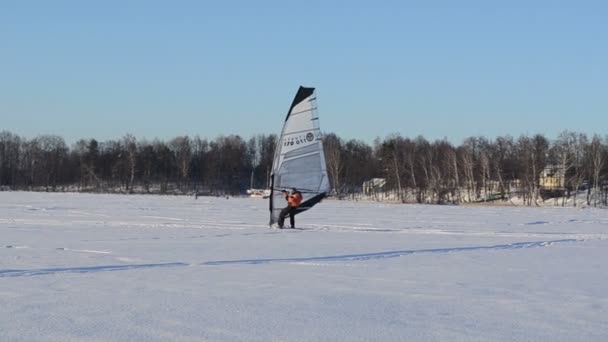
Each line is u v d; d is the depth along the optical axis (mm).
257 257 19531
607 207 78125
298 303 12117
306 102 31719
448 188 94875
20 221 35781
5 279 14703
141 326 10133
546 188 91625
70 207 53188
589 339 9633
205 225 33969
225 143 140500
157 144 137750
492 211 60375
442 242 25312
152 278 15016
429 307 11859
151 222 36062
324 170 31844
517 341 9484
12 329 9875
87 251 20750
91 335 9539
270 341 9320
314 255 20156
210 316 10891
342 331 9961
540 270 17078
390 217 45688
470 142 114500
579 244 24969
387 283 14586
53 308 11438
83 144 143875
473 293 13375
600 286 14391
